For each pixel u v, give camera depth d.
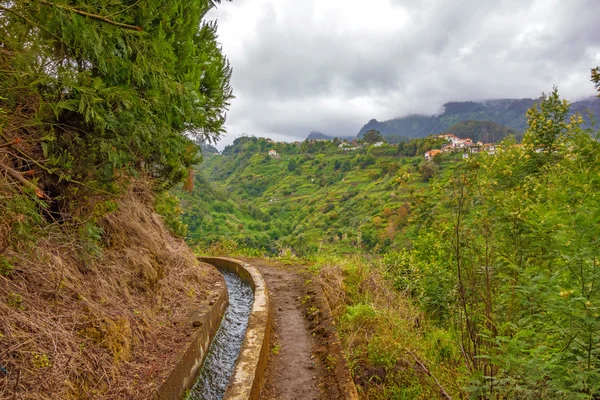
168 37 5.28
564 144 6.12
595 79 4.37
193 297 5.28
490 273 3.20
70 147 2.93
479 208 3.33
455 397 3.28
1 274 2.46
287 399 3.47
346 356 4.11
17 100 2.60
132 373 3.02
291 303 6.52
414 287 7.51
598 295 2.10
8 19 2.24
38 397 2.10
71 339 2.62
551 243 2.66
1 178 2.31
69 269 3.19
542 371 1.99
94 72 3.12
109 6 2.64
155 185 6.46
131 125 3.01
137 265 4.40
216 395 3.71
